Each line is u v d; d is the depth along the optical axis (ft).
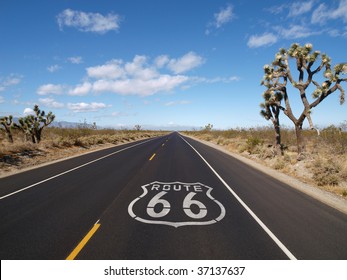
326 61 48.11
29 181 34.37
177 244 16.30
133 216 21.22
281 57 55.47
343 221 21.16
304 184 35.32
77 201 25.41
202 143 122.62
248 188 31.91
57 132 109.50
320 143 62.95
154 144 109.19
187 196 27.48
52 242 16.43
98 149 81.87
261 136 97.81
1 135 92.53
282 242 16.96
